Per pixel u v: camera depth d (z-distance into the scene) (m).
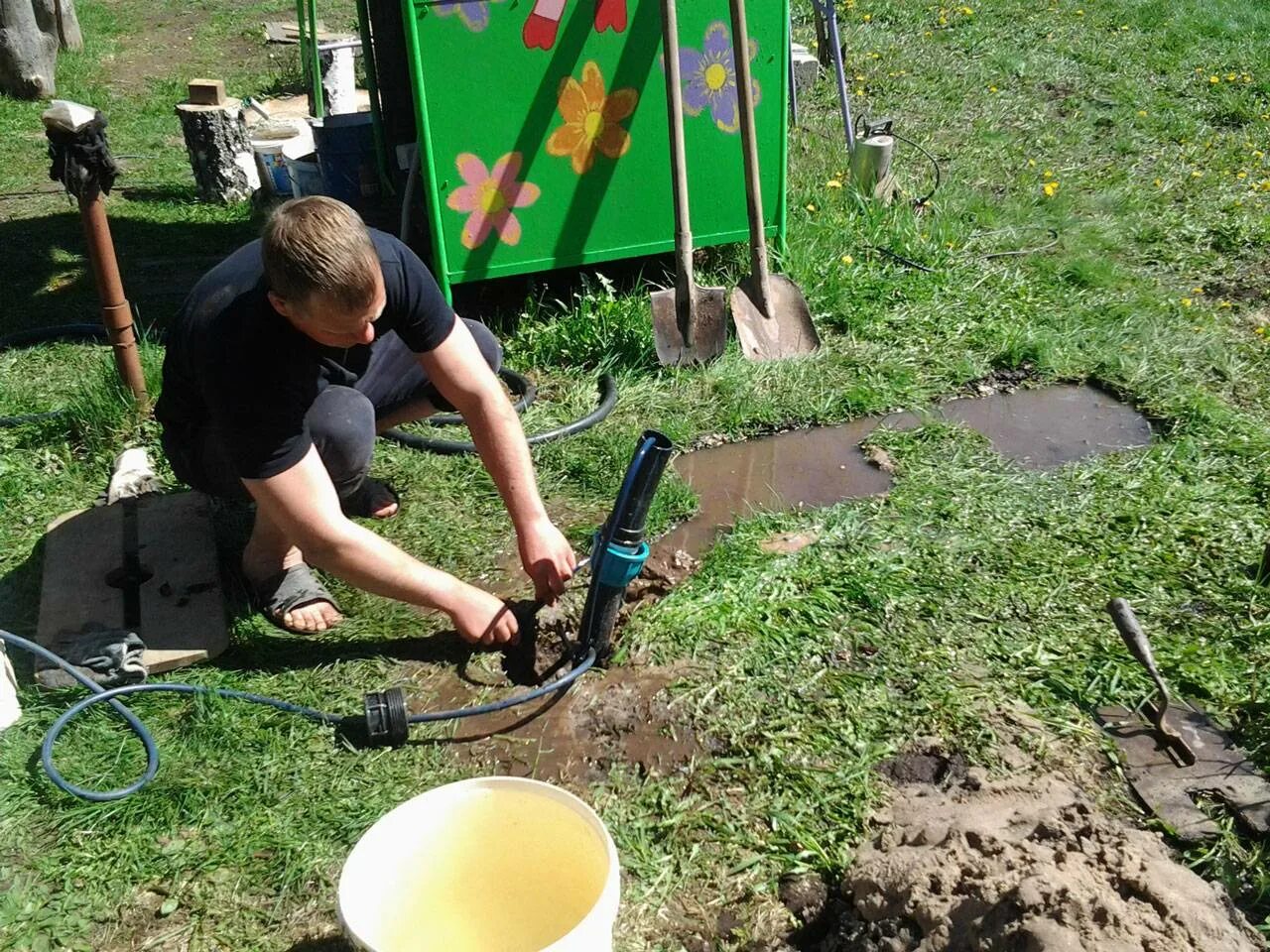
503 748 2.56
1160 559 3.11
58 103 3.45
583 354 4.30
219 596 2.98
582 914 1.95
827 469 3.71
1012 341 4.37
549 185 4.35
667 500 3.43
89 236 3.62
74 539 3.21
